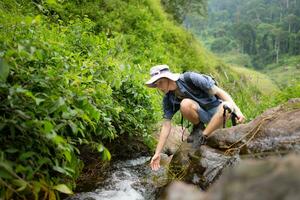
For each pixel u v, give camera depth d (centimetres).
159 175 343
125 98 414
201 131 358
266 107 512
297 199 59
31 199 225
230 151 283
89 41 476
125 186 328
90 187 324
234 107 340
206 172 279
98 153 368
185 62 1276
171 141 468
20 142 198
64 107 208
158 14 1338
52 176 243
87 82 298
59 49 311
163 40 1237
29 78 222
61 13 724
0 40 235
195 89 351
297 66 799
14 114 194
